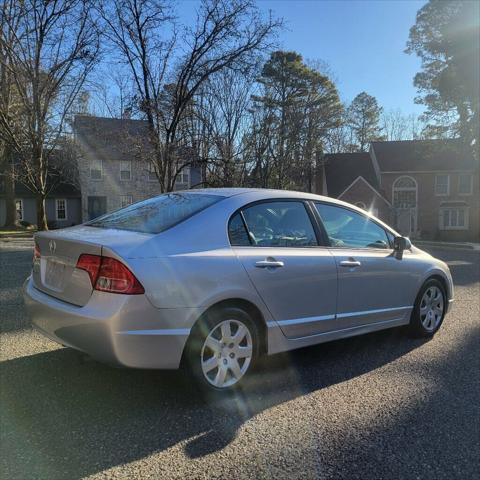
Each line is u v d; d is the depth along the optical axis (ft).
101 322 10.99
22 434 10.61
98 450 10.02
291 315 13.92
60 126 74.02
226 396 12.64
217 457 9.90
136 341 11.12
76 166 110.52
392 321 17.19
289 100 124.88
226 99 89.15
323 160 147.54
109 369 14.35
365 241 16.76
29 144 73.51
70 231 13.30
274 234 14.12
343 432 11.05
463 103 120.98
